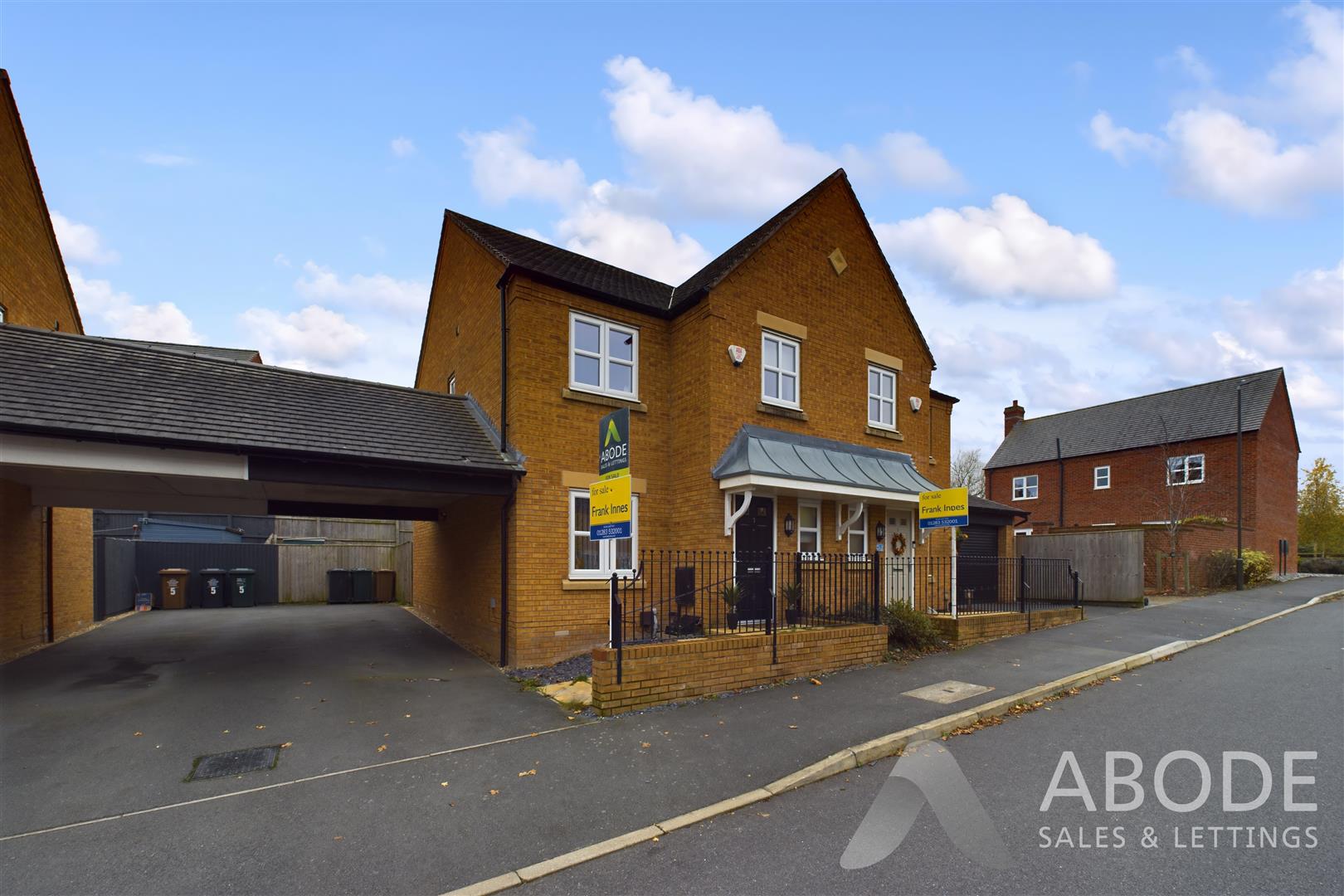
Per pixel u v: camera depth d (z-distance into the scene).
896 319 14.01
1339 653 10.05
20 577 10.44
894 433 13.46
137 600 18.27
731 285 10.92
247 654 10.65
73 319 13.41
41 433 6.58
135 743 6.12
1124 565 16.75
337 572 21.09
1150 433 28.59
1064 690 8.01
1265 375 26.73
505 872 3.93
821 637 8.72
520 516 9.55
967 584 16.62
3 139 9.92
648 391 11.20
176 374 8.55
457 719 6.87
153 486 9.67
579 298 10.57
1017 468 33.94
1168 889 3.64
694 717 6.81
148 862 4.02
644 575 10.54
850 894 3.63
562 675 8.71
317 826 4.50
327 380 10.18
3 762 5.66
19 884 3.78
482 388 11.39
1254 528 24.52
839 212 12.89
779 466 10.11
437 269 14.90
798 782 5.21
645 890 3.73
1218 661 9.56
